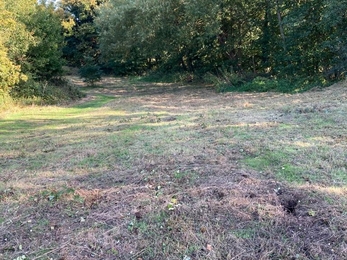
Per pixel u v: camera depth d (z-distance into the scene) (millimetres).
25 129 8164
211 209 2850
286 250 2305
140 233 2611
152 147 5168
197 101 11836
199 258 2287
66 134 7152
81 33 30609
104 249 2451
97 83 23281
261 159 4125
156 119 8023
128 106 11711
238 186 3270
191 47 17766
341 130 5180
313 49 11930
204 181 3496
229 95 12648
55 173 4293
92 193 3410
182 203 3006
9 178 4203
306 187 3166
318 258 2207
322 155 4078
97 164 4562
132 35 16703
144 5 14695
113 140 5984
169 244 2453
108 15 18531
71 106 12898
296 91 11102
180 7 14906
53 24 15477
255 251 2330
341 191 3055
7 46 12469
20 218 3002
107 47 20578
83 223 2840
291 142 4734
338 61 10578
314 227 2535
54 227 2807
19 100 12617
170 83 21359
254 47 15547
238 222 2668
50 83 15641
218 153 4523
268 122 6301
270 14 14211
